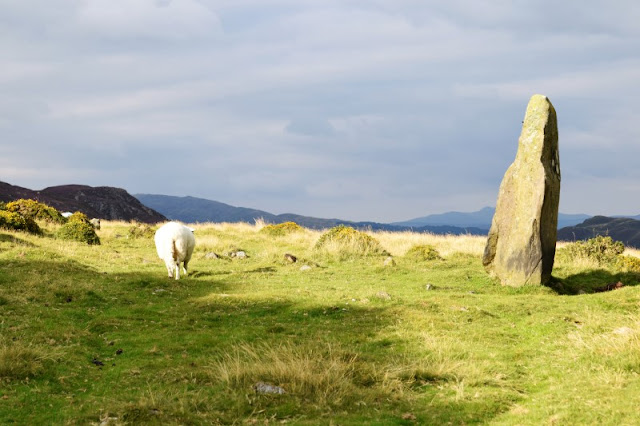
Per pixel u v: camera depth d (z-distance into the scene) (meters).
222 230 31.34
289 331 10.99
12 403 7.09
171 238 16.67
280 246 26.06
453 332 11.00
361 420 6.68
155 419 6.46
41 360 8.67
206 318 12.12
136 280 15.63
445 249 24.44
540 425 6.38
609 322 11.30
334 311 12.57
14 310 11.69
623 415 6.28
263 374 7.97
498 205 17.91
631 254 24.06
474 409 7.08
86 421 6.49
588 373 8.14
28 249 18.34
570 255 21.30
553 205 16.78
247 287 15.94
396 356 9.36
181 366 8.72
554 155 17.17
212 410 6.91
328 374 7.77
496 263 17.67
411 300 13.74
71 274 15.67
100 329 11.09
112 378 8.35
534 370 8.85
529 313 12.84
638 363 8.09
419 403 7.36
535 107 17.20
